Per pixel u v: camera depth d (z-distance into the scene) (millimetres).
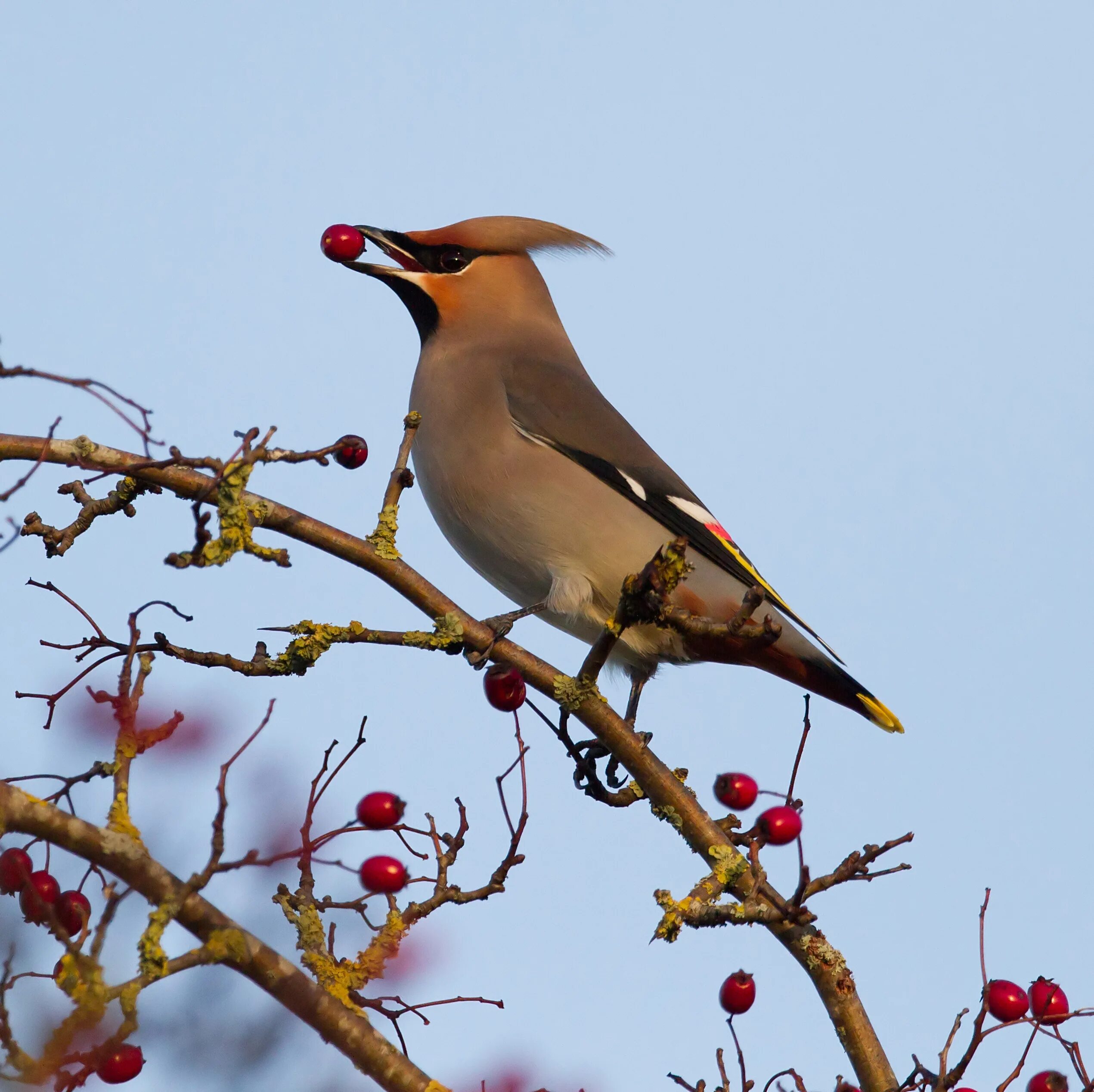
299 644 7844
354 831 6535
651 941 7211
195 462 6984
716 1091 6867
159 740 6219
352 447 7699
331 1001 6176
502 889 6938
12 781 6219
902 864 7406
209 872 5789
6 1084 5340
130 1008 5496
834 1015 7770
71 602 7105
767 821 7438
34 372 6168
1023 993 7094
